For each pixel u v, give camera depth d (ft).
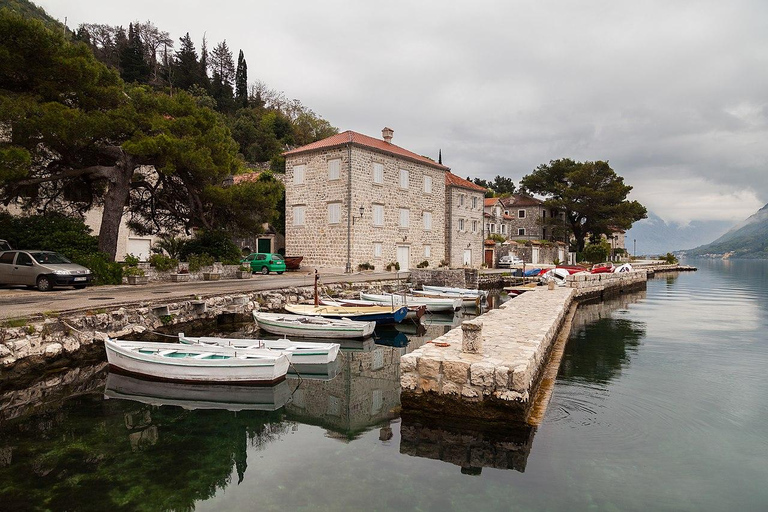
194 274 79.46
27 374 33.96
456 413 26.89
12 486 19.62
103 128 63.21
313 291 74.13
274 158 175.73
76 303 45.14
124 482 20.13
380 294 81.10
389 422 27.84
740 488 19.83
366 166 110.73
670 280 177.27
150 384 34.86
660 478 20.68
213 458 22.79
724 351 48.57
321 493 19.16
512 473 21.08
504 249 179.11
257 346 40.06
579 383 35.91
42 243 65.87
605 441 24.73
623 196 198.90
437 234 136.67
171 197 84.28
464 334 29.58
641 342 53.47
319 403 31.96
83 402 30.83
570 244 226.99
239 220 85.66
